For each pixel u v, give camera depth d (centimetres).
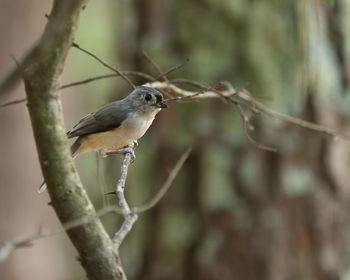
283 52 1227
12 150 2098
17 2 2102
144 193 1248
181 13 1227
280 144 1222
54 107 555
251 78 1217
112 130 1019
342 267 1260
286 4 1227
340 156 1246
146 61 1243
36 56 421
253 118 1214
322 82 1227
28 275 2108
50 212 2234
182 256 1229
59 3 481
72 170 562
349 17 1209
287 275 1230
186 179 1227
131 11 1264
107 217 1302
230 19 1220
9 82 414
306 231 1241
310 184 1236
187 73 1212
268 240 1217
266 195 1218
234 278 1215
